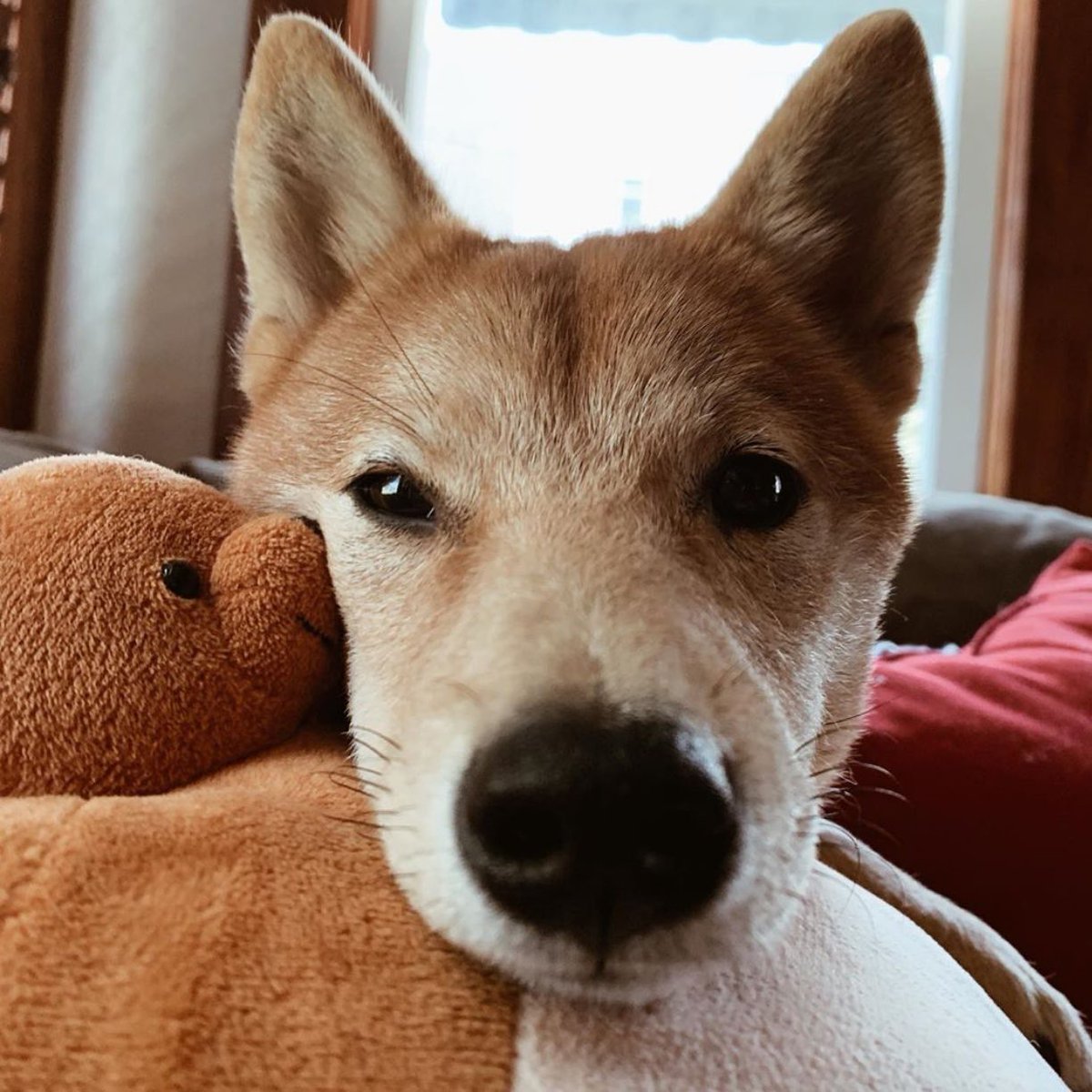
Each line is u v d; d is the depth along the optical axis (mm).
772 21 508
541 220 512
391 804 129
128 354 455
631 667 123
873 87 208
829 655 183
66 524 134
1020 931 225
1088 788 230
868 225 217
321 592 155
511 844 112
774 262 214
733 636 149
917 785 232
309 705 162
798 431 183
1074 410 459
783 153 212
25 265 453
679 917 113
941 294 508
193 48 447
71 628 127
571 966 111
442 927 114
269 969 98
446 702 129
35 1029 91
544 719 116
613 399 172
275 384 213
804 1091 105
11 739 122
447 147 505
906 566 391
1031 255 460
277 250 216
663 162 512
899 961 138
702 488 172
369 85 219
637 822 110
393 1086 94
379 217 219
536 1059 100
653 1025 108
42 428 462
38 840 102
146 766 128
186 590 138
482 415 171
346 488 179
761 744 129
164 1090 90
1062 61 459
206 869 105
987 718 242
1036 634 290
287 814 118
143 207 451
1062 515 409
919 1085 110
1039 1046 190
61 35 457
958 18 505
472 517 166
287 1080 92
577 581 138
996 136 502
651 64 510
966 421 509
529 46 507
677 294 187
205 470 365
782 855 127
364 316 202
